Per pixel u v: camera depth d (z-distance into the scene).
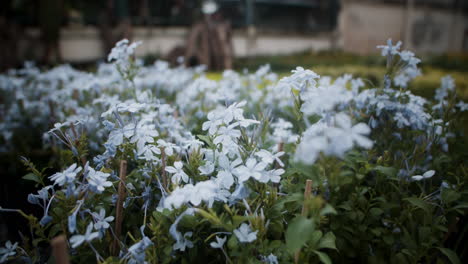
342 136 0.22
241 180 0.27
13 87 0.78
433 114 0.41
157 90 0.67
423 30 5.85
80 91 0.65
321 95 0.24
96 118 0.51
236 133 0.31
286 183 0.33
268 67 0.62
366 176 0.39
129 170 0.41
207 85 0.57
